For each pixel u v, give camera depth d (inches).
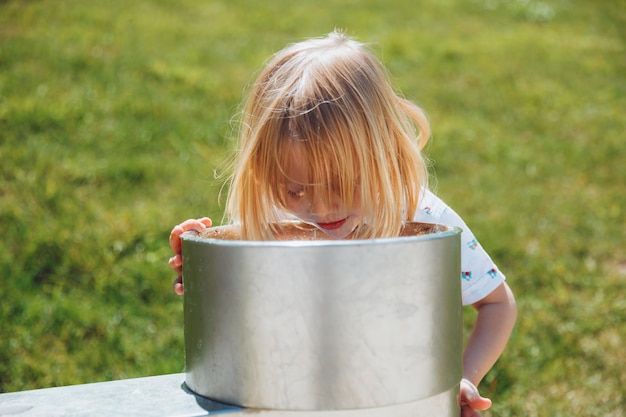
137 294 116.0
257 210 49.3
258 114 50.3
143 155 168.2
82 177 152.9
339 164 46.6
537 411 89.0
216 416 35.5
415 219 54.2
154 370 95.1
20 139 165.8
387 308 34.5
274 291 34.0
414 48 277.1
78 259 122.3
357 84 48.2
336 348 34.0
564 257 137.9
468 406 46.6
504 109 228.2
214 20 291.7
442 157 187.3
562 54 286.2
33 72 203.8
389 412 35.2
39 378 93.3
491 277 54.1
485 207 159.6
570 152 197.9
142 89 205.3
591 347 106.2
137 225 135.8
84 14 266.8
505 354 100.6
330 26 297.4
